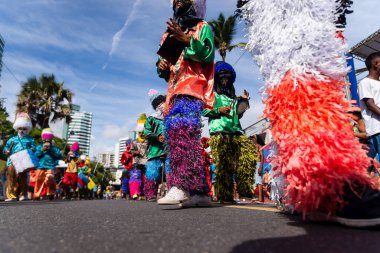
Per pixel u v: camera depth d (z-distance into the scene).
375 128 3.65
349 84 1.82
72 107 25.89
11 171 7.70
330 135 1.58
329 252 1.04
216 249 1.08
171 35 3.10
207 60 3.08
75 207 3.66
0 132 28.31
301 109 1.67
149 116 6.29
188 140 2.92
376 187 1.59
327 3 1.80
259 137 5.87
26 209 3.27
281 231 1.43
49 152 8.59
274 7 1.89
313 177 1.56
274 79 1.80
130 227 1.61
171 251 1.06
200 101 3.05
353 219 1.51
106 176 77.00
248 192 4.36
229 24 18.66
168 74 3.75
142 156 8.46
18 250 1.09
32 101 24.28
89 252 1.06
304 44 1.76
